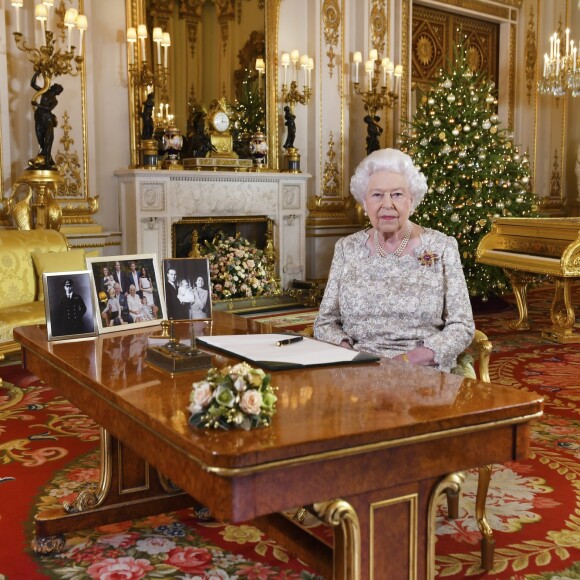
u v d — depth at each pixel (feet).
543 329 23.20
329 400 5.64
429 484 5.43
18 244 19.80
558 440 13.20
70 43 23.30
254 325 8.97
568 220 21.91
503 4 37.91
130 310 8.71
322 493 4.76
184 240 28.09
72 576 8.24
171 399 5.69
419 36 35.19
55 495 10.50
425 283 9.09
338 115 31.50
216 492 4.58
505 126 39.32
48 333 7.97
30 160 21.76
